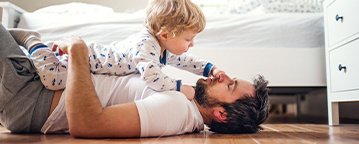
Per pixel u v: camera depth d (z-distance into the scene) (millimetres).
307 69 1682
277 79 1676
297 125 1505
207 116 971
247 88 965
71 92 759
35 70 890
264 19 1714
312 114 2707
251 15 1734
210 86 968
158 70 874
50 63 877
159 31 954
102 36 1680
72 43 782
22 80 869
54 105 893
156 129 813
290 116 2834
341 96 1436
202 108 967
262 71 1680
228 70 1676
